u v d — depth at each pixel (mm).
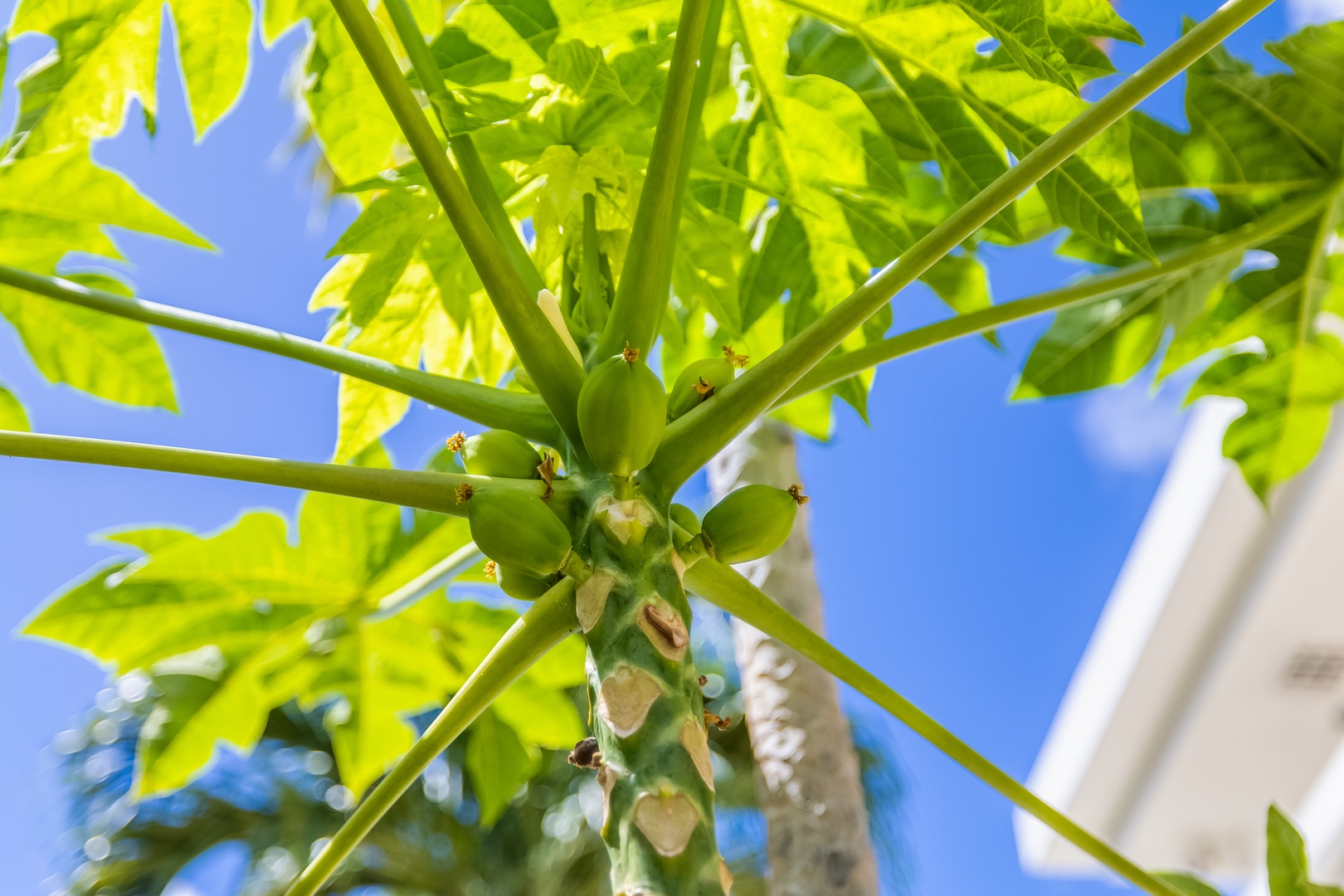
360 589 1355
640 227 833
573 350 839
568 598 763
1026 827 3336
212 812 3926
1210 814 3141
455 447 862
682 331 1262
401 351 1230
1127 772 3041
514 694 1452
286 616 1356
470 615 1419
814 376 932
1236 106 1299
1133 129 1328
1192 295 1366
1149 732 2959
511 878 3746
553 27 1133
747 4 1168
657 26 1149
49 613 1255
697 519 878
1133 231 1040
